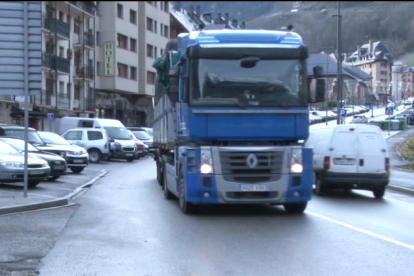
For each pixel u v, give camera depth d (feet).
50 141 80.12
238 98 37.06
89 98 195.62
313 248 27.96
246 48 37.24
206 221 36.65
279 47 37.58
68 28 177.06
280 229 33.55
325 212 41.65
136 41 219.00
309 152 38.11
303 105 37.63
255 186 37.11
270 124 37.35
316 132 56.49
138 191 56.70
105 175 78.89
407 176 74.49
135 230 33.27
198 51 36.86
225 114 37.04
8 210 40.29
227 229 33.55
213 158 37.04
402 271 23.40
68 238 30.78
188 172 37.47
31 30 46.06
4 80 45.96
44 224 35.37
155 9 234.79
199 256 26.18
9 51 45.93
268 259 25.50
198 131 36.88
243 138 37.29
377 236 31.45
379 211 43.32
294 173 37.60
